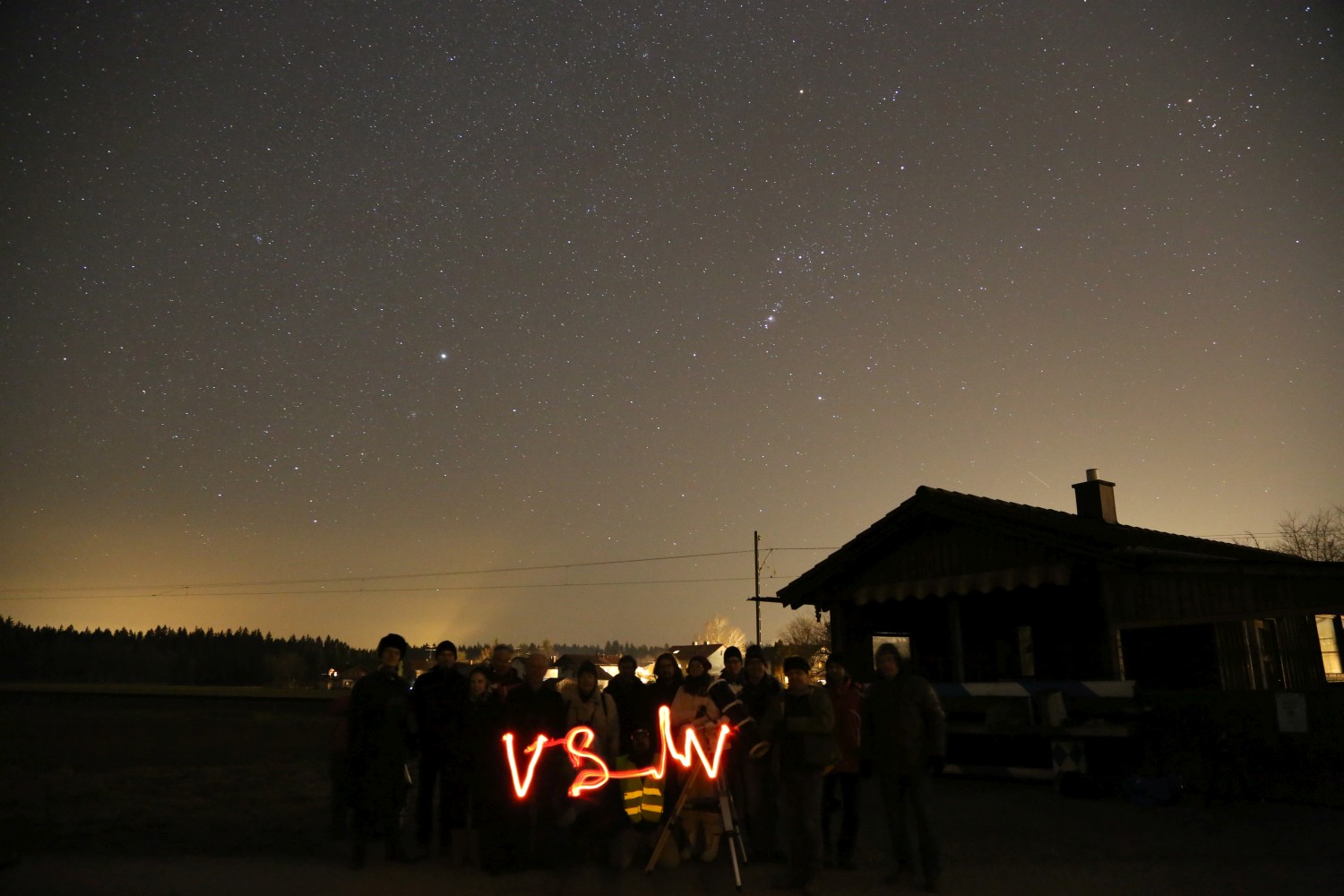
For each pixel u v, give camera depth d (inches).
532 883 277.7
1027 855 317.1
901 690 282.8
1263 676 569.0
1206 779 446.9
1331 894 256.4
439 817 320.5
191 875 287.7
